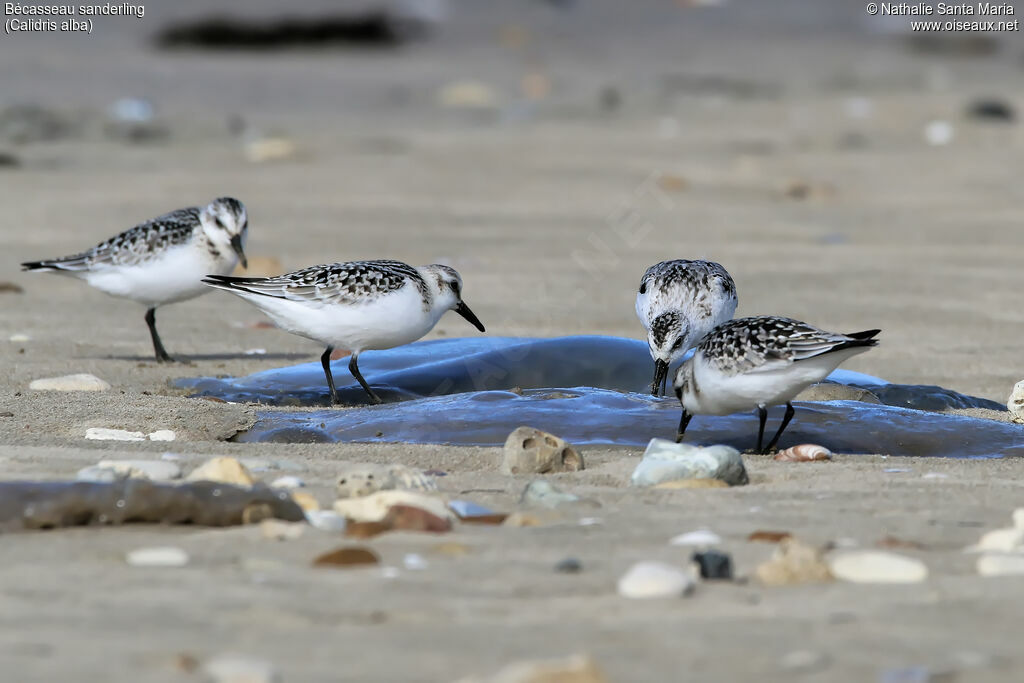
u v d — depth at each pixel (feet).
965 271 63.10
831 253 67.92
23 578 19.17
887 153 103.71
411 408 35.83
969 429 34.37
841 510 24.54
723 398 31.63
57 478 26.04
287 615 17.44
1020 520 22.94
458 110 129.08
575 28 181.78
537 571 19.83
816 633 16.63
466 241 69.36
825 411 35.60
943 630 16.69
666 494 26.07
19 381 40.45
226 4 168.66
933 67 160.86
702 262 43.39
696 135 111.34
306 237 69.82
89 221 73.41
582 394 37.40
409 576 19.49
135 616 17.37
